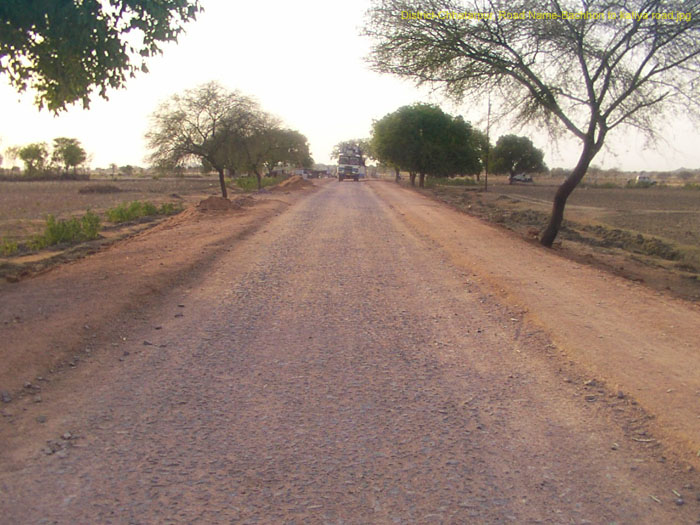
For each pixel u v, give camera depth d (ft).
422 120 201.98
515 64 53.93
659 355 21.54
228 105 104.27
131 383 18.74
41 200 120.78
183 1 33.53
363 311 28.60
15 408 16.51
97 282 31.89
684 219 111.24
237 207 84.43
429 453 14.52
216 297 30.91
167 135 101.81
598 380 19.25
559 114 54.70
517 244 53.31
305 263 41.81
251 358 21.45
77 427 15.53
